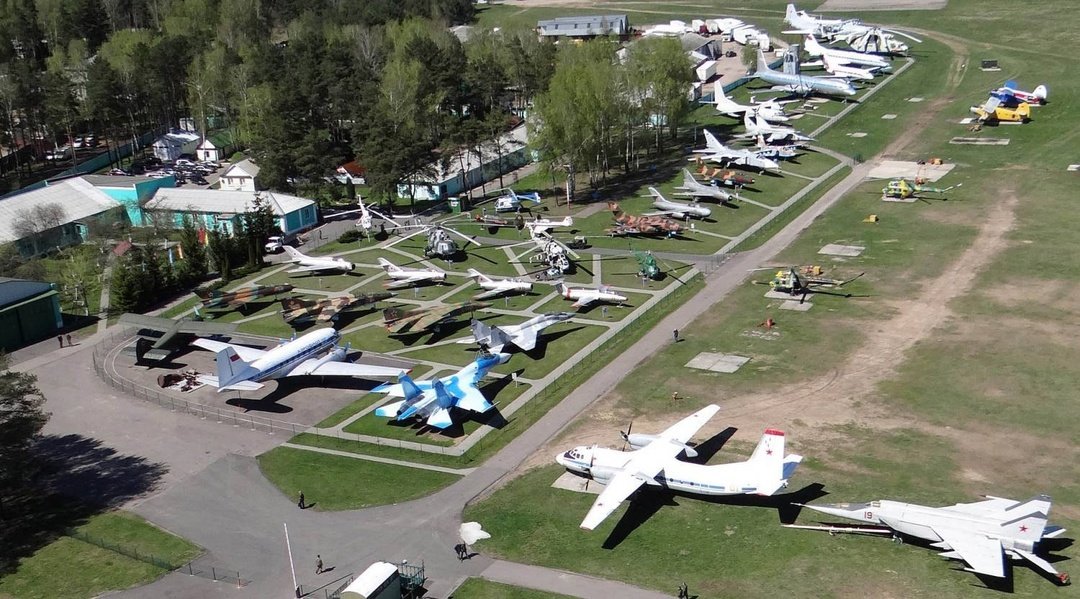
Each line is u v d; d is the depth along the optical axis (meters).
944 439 84.62
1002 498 72.44
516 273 139.25
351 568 72.62
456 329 120.31
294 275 145.50
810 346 106.38
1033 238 135.12
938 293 118.88
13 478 84.56
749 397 95.38
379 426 96.38
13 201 164.50
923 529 67.94
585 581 68.88
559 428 92.56
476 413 97.44
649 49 198.50
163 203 170.75
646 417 92.94
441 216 172.88
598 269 137.50
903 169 175.12
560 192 181.50
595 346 111.44
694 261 138.75
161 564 74.69
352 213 179.00
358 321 125.25
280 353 104.44
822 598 64.62
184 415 101.44
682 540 72.81
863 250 137.00
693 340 110.75
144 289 136.62
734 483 75.19
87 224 165.62
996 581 65.19
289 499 83.44
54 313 128.88
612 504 72.06
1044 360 98.50
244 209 165.50
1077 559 66.94
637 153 195.50
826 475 79.81
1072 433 84.06
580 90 170.75
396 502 81.81
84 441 96.75
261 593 70.25
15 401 85.56
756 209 160.38
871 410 90.88
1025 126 191.88
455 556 73.31
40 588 73.00
